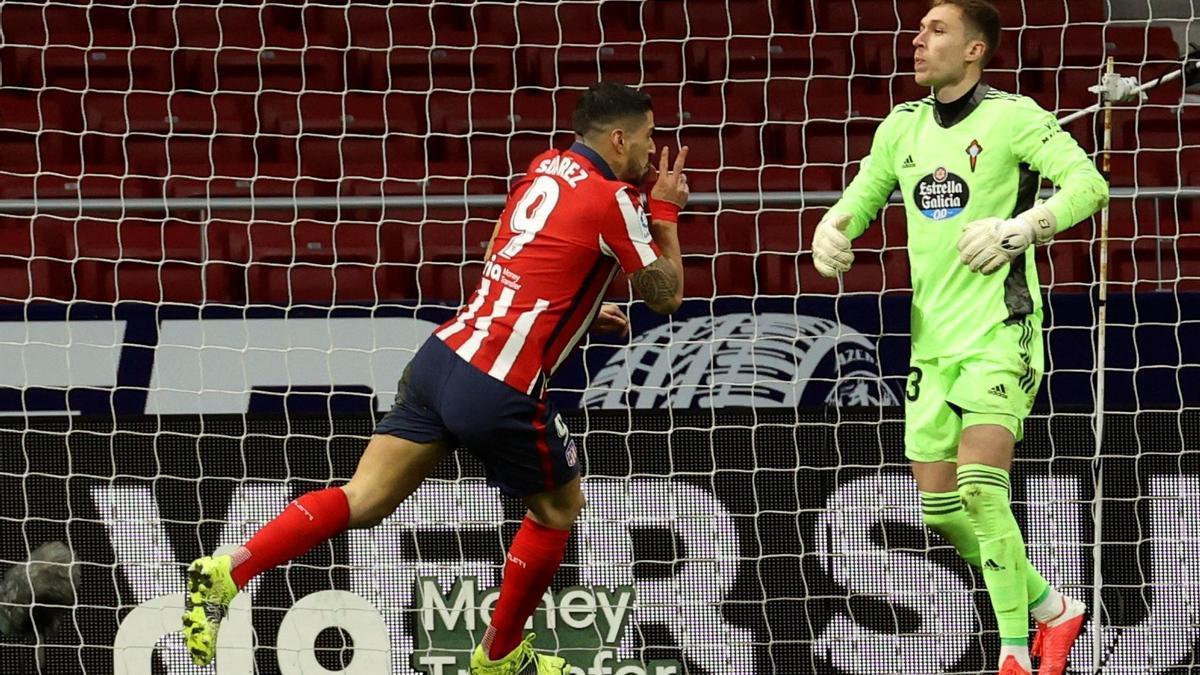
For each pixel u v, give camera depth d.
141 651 19.39
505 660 15.46
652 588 19.47
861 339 19.77
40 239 25.98
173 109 29.58
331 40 31.22
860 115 29.64
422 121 29.64
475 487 19.53
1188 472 19.27
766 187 28.19
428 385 14.30
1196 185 27.72
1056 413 19.38
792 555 19.44
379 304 19.89
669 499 19.53
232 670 19.42
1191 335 19.58
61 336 19.64
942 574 19.36
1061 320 19.69
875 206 16.23
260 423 19.56
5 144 28.84
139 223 26.28
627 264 14.22
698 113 29.62
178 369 19.66
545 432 14.34
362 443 19.58
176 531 19.45
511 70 31.00
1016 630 14.97
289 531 14.10
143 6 28.28
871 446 19.50
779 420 19.62
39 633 19.39
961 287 15.26
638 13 32.03
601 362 19.78
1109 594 19.28
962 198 15.23
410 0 32.12
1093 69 29.47
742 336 19.84
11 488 19.45
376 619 19.47
